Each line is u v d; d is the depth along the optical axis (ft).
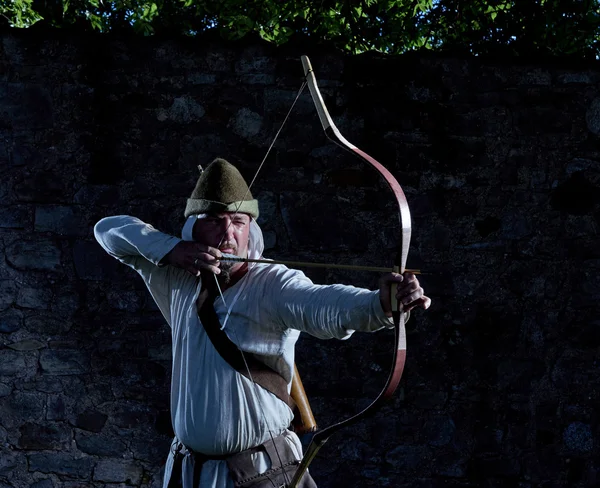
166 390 13.62
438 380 13.93
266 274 7.84
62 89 13.64
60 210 13.57
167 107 13.80
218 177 7.89
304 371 13.74
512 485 13.93
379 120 14.07
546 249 14.17
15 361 13.43
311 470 13.71
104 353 13.56
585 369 14.10
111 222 8.48
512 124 14.23
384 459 13.76
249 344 7.64
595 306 14.16
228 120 13.87
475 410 13.96
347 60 14.05
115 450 13.51
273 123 13.93
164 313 8.38
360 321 6.99
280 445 7.75
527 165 14.21
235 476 7.52
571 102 14.29
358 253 13.92
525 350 14.07
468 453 13.89
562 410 14.06
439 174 14.10
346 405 13.78
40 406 13.46
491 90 14.23
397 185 7.02
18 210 13.52
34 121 13.57
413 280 6.64
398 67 14.10
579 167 14.26
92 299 13.57
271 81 13.93
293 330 7.82
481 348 14.01
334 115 14.05
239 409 7.55
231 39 14.34
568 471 14.01
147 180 13.73
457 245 14.10
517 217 14.16
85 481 13.47
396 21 19.88
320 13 20.08
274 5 20.36
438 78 14.16
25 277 13.50
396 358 6.85
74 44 13.65
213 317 7.70
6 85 13.55
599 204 14.24
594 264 14.20
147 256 7.82
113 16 23.95
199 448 7.61
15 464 13.39
